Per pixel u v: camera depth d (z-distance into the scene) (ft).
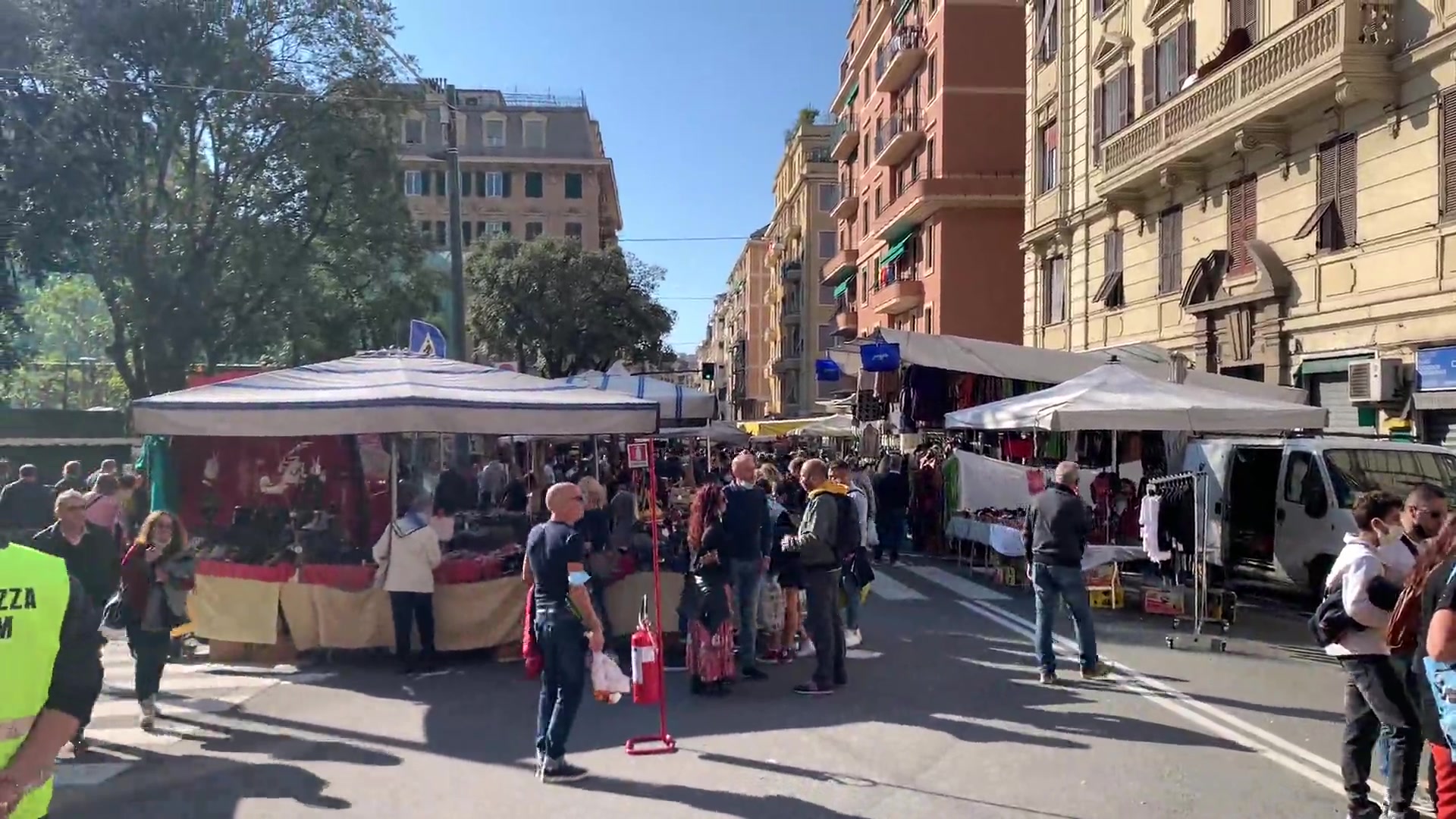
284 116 76.38
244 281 75.82
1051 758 21.93
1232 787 20.07
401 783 20.56
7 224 70.08
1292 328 57.98
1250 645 33.73
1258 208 61.57
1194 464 44.60
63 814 18.88
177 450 42.63
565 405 32.78
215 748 23.04
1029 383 64.03
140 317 73.92
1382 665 17.34
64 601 9.34
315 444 45.44
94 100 71.26
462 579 31.58
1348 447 39.50
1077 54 85.71
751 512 28.40
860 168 163.43
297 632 31.55
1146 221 74.90
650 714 25.70
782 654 32.17
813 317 222.89
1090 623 28.78
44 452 75.92
